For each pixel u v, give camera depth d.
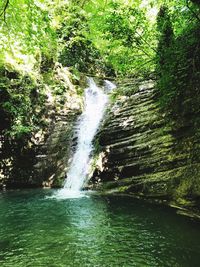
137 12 11.38
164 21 11.47
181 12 11.44
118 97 16.14
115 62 12.48
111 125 13.38
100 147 12.68
